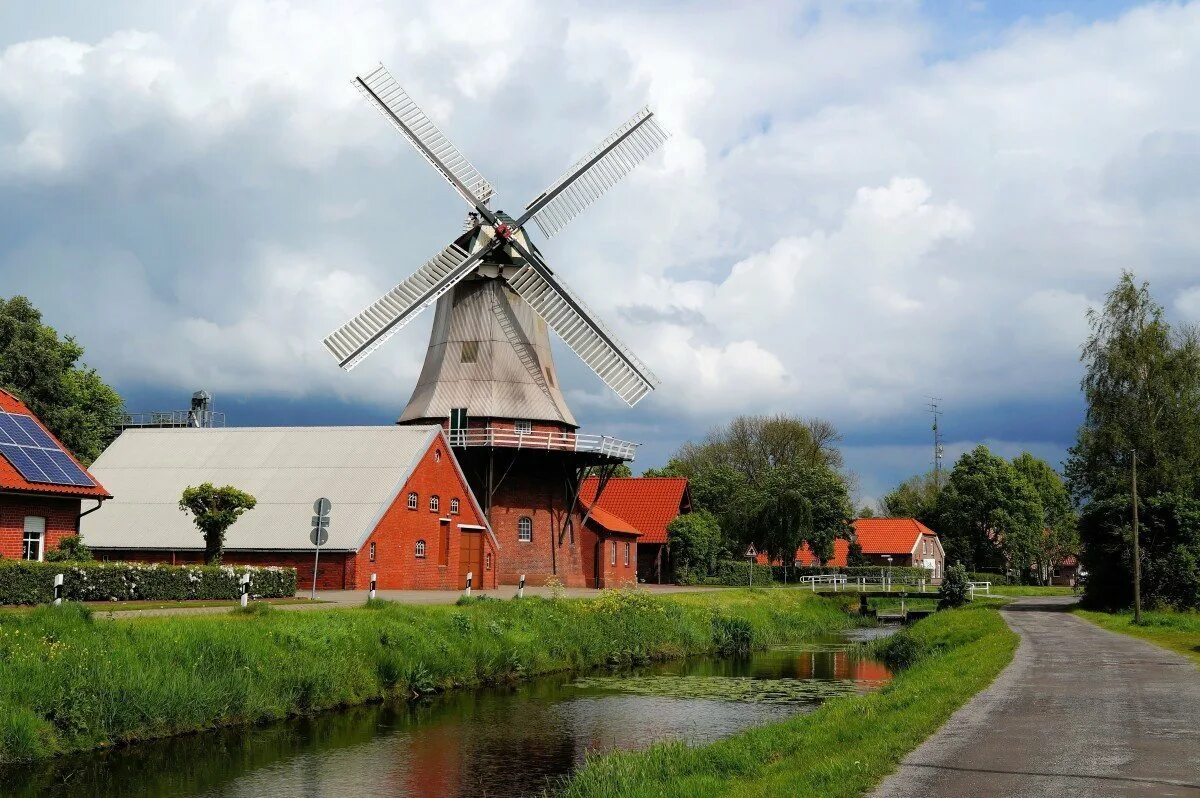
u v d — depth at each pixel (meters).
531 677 31.56
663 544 74.50
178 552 44.09
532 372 54.59
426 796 17.47
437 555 47.94
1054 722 15.70
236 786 17.81
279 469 47.19
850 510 90.56
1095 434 58.97
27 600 26.42
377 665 26.55
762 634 45.94
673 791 13.47
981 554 108.19
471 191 52.81
